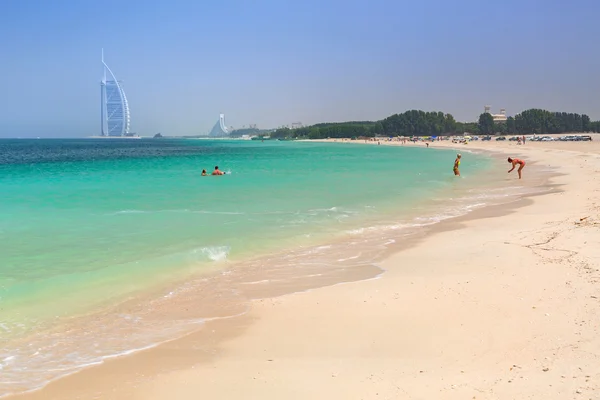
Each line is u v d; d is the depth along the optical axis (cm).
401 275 1118
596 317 746
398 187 3061
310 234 1617
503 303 859
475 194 2709
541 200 2288
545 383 551
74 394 611
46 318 891
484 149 10300
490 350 669
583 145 9919
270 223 1792
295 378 626
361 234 1642
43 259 1278
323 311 890
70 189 2977
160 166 5722
